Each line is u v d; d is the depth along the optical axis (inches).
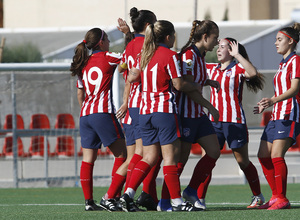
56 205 1103.0
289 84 861.2
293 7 5910.4
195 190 838.5
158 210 845.8
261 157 905.5
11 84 1723.7
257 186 943.0
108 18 4488.2
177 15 4451.3
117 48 1788.9
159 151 824.9
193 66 822.5
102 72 872.9
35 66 1622.8
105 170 1807.3
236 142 917.8
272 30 2586.1
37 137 1897.1
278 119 871.1
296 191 1430.9
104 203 860.0
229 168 1854.1
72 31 3024.1
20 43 2785.4
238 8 4574.3
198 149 1872.5
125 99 917.2
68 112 2368.4
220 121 923.4
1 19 4611.2
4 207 1055.6
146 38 808.9
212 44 839.7
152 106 802.8
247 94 2359.7
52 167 1884.8
